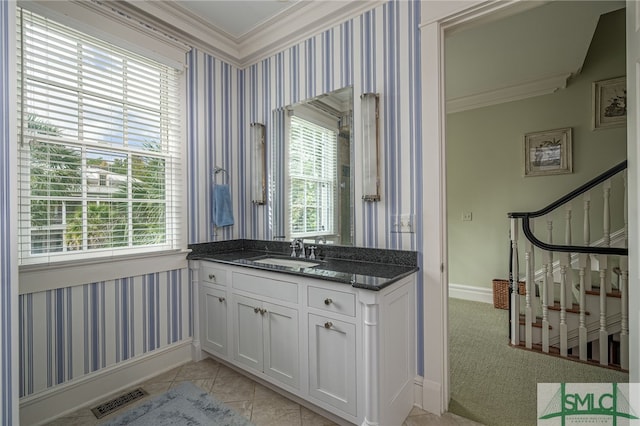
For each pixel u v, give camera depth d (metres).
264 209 2.64
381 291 1.44
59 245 1.76
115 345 1.97
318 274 1.62
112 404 1.83
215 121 2.56
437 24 1.71
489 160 3.80
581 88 3.24
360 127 2.02
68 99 1.76
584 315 2.32
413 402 1.77
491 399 1.84
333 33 2.15
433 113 1.72
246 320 2.01
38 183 1.66
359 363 1.50
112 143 1.97
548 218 2.59
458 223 4.03
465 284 3.98
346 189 2.09
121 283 2.00
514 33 2.51
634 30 1.23
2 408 1.10
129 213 2.06
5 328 1.12
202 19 2.26
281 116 2.48
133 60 2.05
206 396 1.89
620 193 2.97
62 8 1.71
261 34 2.43
